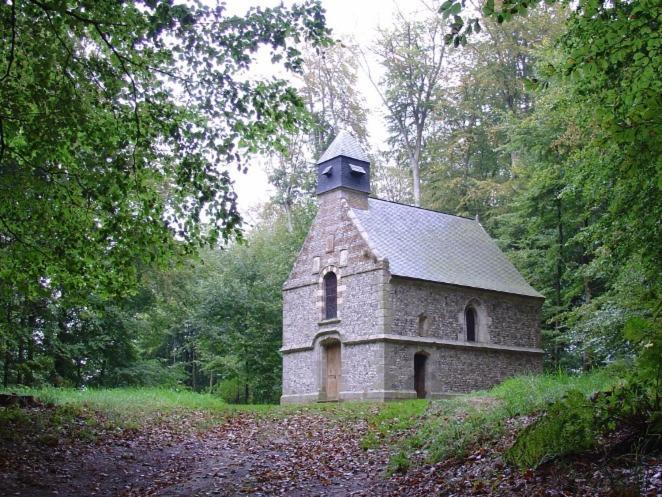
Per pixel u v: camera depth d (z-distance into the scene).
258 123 13.62
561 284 35.53
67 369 30.55
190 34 12.54
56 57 12.15
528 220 35.12
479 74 45.75
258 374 40.81
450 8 9.12
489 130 44.06
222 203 13.56
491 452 11.68
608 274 22.05
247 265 41.41
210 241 13.92
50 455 14.34
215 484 13.14
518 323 34.12
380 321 29.17
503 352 33.12
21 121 12.18
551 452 9.96
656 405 9.53
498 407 14.89
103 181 12.77
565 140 24.48
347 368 30.55
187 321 42.97
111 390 27.22
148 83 13.38
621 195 15.38
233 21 12.51
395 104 50.53
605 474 9.03
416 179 49.50
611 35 9.84
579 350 26.30
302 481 13.02
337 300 31.69
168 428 18.81
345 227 32.06
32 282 14.46
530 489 9.50
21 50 12.91
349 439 16.80
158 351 54.22
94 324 30.36
